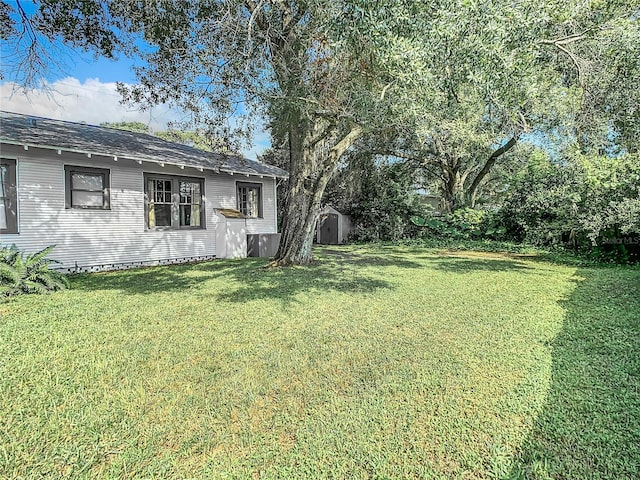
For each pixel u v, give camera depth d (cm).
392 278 708
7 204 729
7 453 199
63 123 984
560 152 1046
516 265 900
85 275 772
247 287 627
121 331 397
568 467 185
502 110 543
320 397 256
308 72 639
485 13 378
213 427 224
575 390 261
